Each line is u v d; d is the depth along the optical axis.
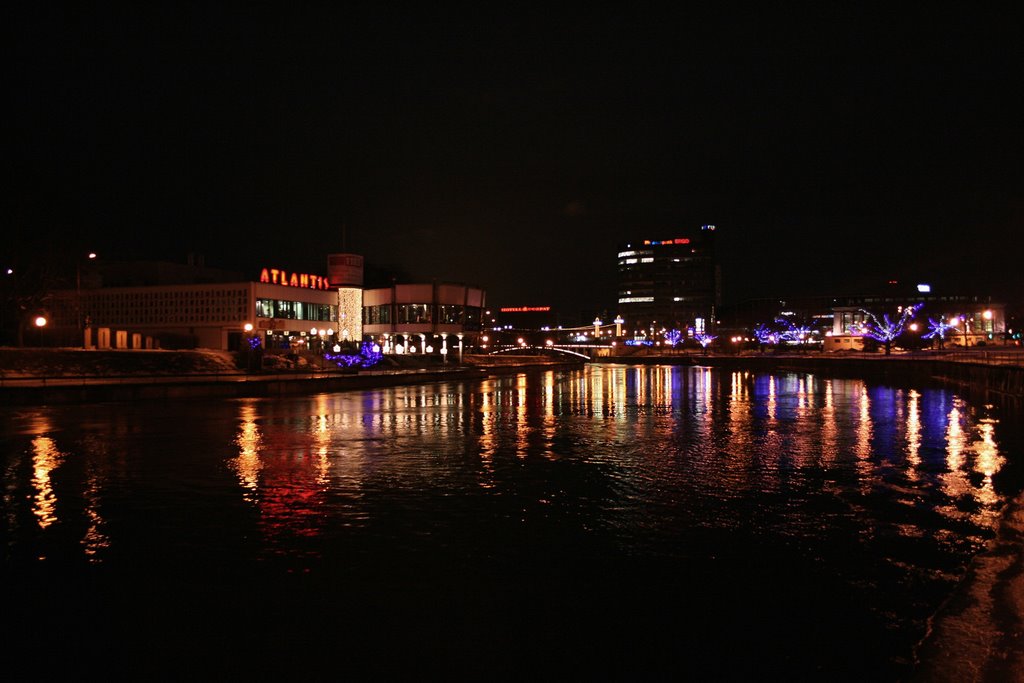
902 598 12.09
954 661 9.80
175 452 28.00
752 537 15.82
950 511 18.16
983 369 63.84
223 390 55.34
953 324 157.75
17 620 11.39
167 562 14.14
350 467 24.92
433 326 129.25
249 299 99.81
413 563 14.09
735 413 46.56
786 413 46.28
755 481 22.30
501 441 32.19
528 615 11.56
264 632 10.97
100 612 11.70
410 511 18.36
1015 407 49.16
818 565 13.83
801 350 196.88
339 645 10.51
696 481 22.36
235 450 28.66
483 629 11.07
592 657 10.12
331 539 15.74
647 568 13.76
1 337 91.12
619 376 109.25
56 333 99.81
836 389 73.12
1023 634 10.60
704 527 16.72
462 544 15.37
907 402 54.47
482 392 67.94
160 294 104.31
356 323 115.88
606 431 36.16
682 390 72.62
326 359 92.38
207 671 9.77
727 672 9.66
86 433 33.50
